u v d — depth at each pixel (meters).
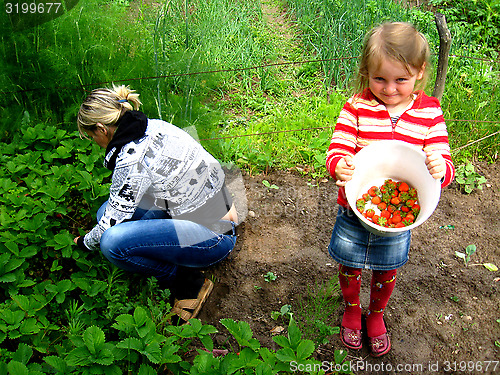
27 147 3.40
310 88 4.54
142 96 3.82
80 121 2.32
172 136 2.31
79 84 3.85
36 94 3.75
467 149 3.72
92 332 2.10
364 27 4.72
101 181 3.05
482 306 2.70
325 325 2.46
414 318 2.65
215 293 2.80
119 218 2.38
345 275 2.35
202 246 2.51
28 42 3.81
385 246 2.16
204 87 4.24
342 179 1.99
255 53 4.95
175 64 4.20
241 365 2.06
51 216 2.94
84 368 2.06
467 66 4.32
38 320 2.38
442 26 3.19
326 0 5.36
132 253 2.42
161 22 4.93
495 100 3.98
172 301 2.66
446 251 3.03
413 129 2.04
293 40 5.33
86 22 4.17
